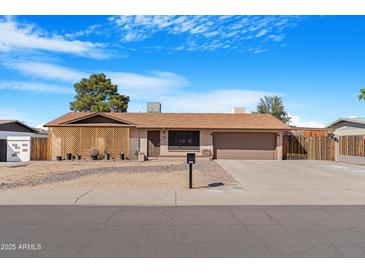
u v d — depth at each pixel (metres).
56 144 28.09
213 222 7.61
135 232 6.73
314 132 36.56
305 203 10.05
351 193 11.60
